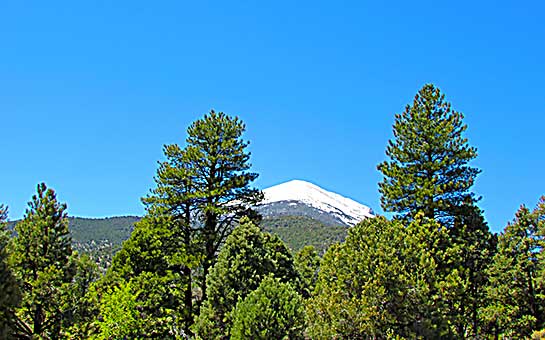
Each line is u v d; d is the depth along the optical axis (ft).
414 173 112.98
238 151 122.42
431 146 112.88
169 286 116.06
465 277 92.32
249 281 90.07
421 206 108.99
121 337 104.94
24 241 104.58
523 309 106.73
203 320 88.58
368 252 76.89
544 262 106.93
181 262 111.96
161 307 112.06
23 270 102.83
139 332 106.11
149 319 107.76
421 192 106.83
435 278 77.66
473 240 98.78
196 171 119.85
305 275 183.52
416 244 79.77
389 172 115.14
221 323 88.43
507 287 108.27
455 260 89.56
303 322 79.66
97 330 111.04
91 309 109.29
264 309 78.69
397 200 111.96
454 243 95.20
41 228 105.40
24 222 106.11
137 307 109.29
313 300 86.17
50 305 101.09
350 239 92.73
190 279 115.85
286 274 129.70
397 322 72.08
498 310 100.22
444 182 111.65
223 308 88.79
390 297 72.23
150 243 121.29
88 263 120.98
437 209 106.93
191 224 119.96
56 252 105.91
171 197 116.78
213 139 122.21
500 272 109.19
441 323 73.46
